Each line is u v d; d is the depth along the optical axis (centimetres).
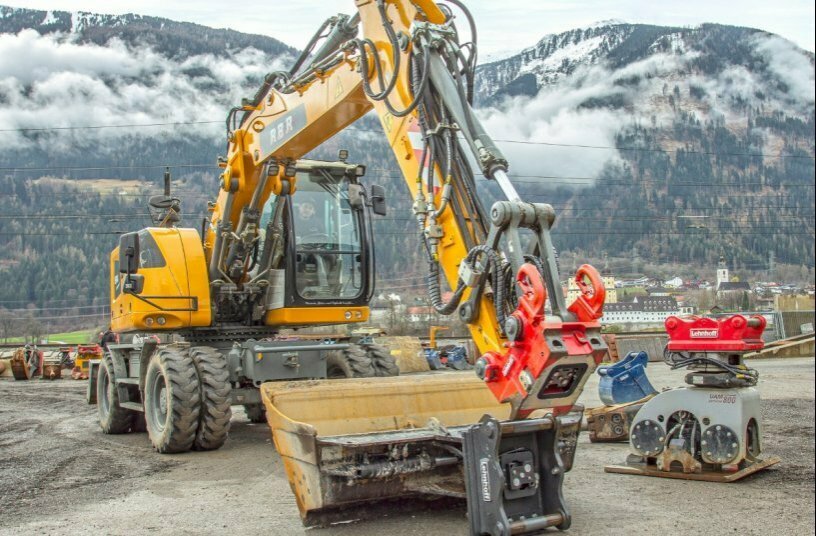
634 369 985
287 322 1080
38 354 2820
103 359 1232
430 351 2259
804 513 602
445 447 602
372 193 1155
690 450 731
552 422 547
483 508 522
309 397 653
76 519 636
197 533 587
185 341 1137
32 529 608
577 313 541
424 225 633
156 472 833
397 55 679
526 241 577
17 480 805
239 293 1087
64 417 1445
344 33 859
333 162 1124
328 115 851
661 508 623
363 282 1128
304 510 581
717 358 722
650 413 754
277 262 1086
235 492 724
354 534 573
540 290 517
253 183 1032
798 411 1208
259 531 587
